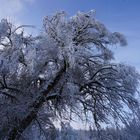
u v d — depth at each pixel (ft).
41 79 50.65
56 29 46.42
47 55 46.14
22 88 48.42
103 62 53.01
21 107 46.39
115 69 50.03
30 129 54.39
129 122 52.03
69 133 54.90
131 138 52.03
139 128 51.93
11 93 48.57
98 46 52.80
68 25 47.62
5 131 47.32
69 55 43.88
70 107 51.26
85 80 52.11
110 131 53.88
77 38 50.72
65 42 44.93
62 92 47.80
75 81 50.31
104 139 54.24
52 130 55.72
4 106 47.42
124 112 52.29
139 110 51.55
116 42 51.88
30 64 45.32
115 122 52.60
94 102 53.93
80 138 55.72
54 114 52.65
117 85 52.11
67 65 46.75
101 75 52.42
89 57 51.47
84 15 50.83
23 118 47.11
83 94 52.49
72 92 46.98
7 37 46.01
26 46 45.98
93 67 52.85
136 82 49.80
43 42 45.75
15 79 48.16
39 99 48.29
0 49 46.60
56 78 49.44
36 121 55.36
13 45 45.27
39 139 56.80
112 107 52.42
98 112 53.57
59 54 44.73
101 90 52.90
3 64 42.88
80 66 51.37
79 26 50.37
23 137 52.54
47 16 48.14
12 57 44.11
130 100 51.72
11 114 46.73
